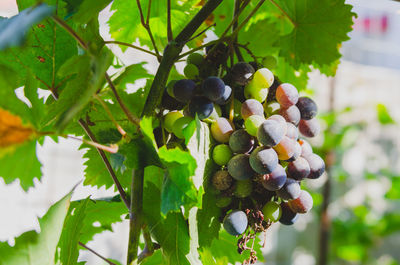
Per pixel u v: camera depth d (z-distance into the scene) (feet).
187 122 1.86
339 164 7.98
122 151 1.82
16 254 1.86
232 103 1.94
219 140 1.90
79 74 1.81
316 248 7.89
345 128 6.36
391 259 8.95
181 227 1.93
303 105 2.03
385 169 7.75
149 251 1.90
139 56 5.24
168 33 1.96
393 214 7.70
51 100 2.07
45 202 5.89
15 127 1.69
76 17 1.81
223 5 2.40
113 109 2.06
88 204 2.16
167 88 1.93
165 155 1.81
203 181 1.88
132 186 1.87
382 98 8.80
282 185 1.87
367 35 9.07
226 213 1.95
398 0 2.22
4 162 1.70
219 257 2.12
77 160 6.11
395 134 8.61
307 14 2.29
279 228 8.55
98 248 5.95
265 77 1.93
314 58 2.34
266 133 1.82
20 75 2.00
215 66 1.99
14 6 5.22
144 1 2.28
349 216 8.38
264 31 2.40
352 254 7.62
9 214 5.62
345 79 8.59
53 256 1.92
